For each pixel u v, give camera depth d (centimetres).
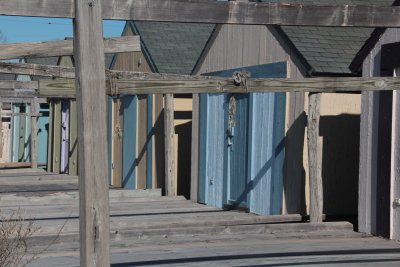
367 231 1088
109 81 629
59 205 1448
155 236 1059
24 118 3212
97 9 544
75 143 2400
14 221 905
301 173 1233
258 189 1355
